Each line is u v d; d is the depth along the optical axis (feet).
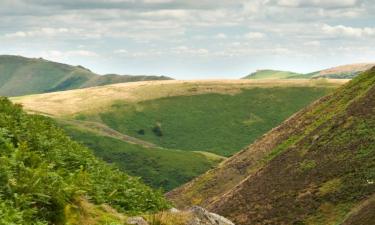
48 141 58.34
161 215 51.08
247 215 313.94
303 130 427.33
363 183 270.26
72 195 43.11
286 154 380.58
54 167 52.11
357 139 323.98
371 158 291.79
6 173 38.37
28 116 69.05
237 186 387.96
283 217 283.59
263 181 355.36
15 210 34.32
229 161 499.51
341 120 366.84
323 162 322.14
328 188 284.41
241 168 456.45
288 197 303.07
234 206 339.57
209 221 55.62
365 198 255.09
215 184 461.78
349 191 269.64
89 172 58.34
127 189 58.03
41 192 39.22
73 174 49.39
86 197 47.24
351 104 388.37
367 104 364.79
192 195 466.70
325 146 343.05
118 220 46.01
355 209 229.45
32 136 55.88
